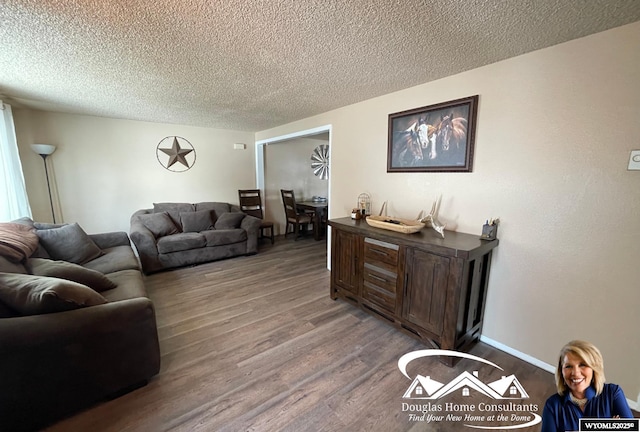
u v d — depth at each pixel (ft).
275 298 9.68
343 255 8.97
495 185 6.73
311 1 4.25
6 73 7.41
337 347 6.93
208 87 8.59
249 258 14.40
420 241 6.59
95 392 5.02
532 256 6.27
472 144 7.01
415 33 5.22
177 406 5.11
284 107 11.09
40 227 8.99
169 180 15.38
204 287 10.61
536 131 5.98
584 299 5.65
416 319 6.93
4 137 9.33
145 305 5.42
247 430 4.64
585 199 5.47
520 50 5.85
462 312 6.27
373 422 4.83
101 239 10.78
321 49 5.94
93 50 6.03
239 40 5.55
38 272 6.29
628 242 5.07
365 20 4.78
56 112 12.05
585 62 5.26
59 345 4.60
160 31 5.22
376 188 9.82
